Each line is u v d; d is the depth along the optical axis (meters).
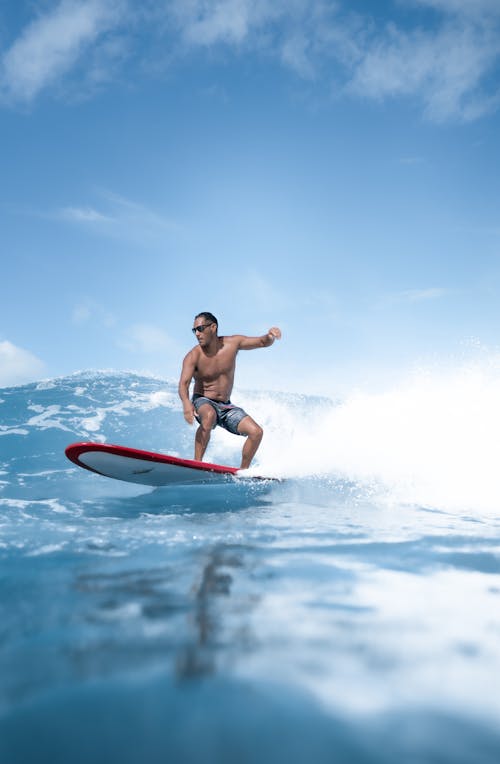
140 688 1.32
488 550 3.00
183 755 1.05
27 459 7.29
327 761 1.03
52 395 11.14
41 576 2.39
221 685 1.33
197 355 6.19
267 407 10.34
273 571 2.49
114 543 3.12
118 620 1.81
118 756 1.05
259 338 6.44
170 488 5.66
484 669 1.44
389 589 2.21
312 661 1.48
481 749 1.08
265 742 1.10
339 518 4.09
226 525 3.76
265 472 6.11
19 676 1.39
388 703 1.26
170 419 9.87
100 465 5.43
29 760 1.04
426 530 3.60
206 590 2.17
